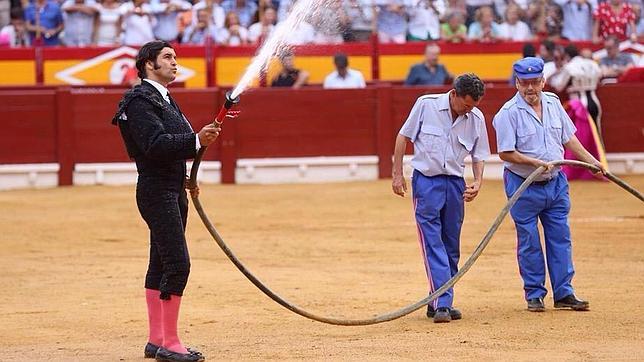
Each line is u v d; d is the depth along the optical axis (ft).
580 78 141.08
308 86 157.99
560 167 70.13
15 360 58.39
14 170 149.28
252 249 100.17
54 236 109.09
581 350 58.29
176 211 56.24
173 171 56.24
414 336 62.75
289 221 116.88
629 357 56.49
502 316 68.39
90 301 76.79
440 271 67.10
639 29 170.09
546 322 66.23
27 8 176.86
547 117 69.97
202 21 172.76
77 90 151.64
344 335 63.67
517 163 69.21
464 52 167.32
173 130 55.88
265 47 55.52
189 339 63.05
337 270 88.94
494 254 95.35
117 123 56.80
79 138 150.92
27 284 84.02
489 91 150.20
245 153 151.33
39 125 150.20
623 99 151.64
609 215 116.06
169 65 56.65
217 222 116.57
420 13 168.25
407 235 107.24
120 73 170.91
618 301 73.10
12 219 119.65
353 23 165.78
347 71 154.81
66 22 174.91
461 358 56.65
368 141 152.25
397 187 68.74
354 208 125.18
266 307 73.26
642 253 94.48
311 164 151.64
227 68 169.37
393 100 152.15
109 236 108.99
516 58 167.32
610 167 152.15
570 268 70.28
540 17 169.48
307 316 58.80
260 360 57.16
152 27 173.99
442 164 67.56
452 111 67.56
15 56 170.30
